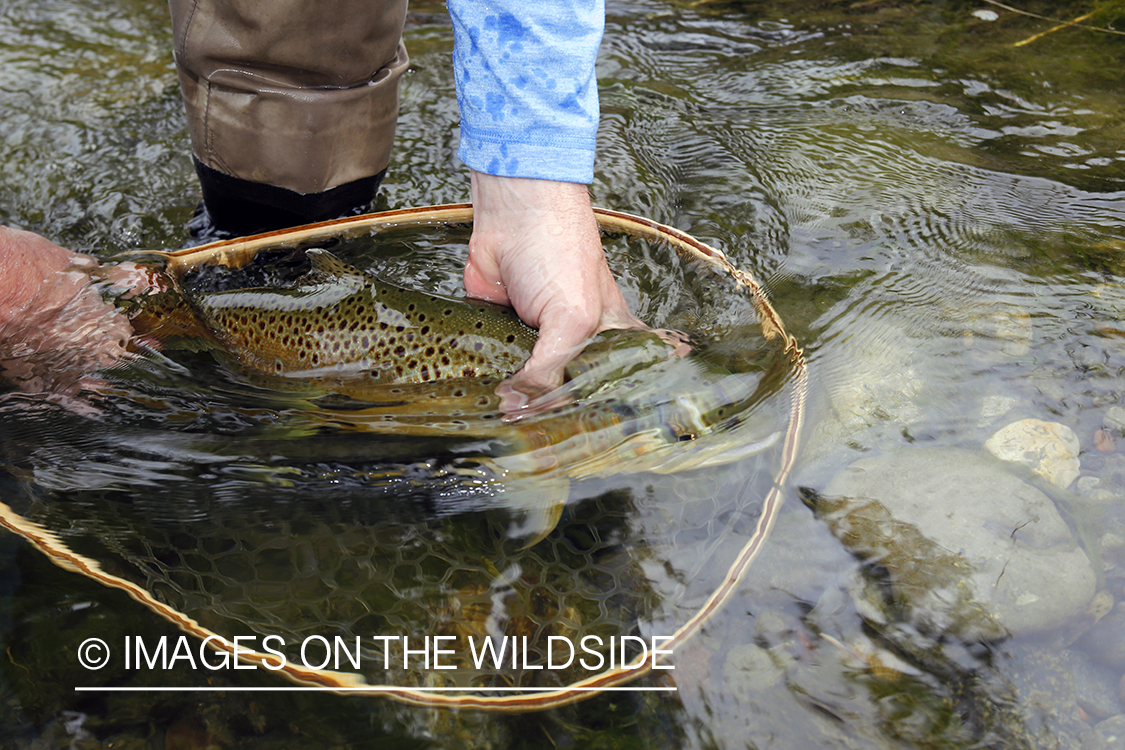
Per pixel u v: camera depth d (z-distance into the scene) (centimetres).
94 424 98
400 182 130
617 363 97
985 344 103
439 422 97
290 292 104
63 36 167
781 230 119
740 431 95
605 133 139
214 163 115
